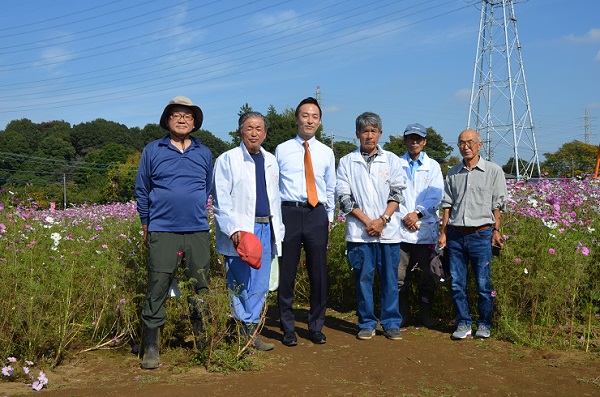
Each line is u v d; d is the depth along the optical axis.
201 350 4.24
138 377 3.82
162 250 4.14
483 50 41.59
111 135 94.56
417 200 5.52
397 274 5.17
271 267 4.81
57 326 4.11
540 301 5.09
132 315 4.51
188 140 4.37
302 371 4.11
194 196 4.23
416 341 5.04
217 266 5.96
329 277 6.73
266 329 5.50
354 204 5.13
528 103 39.25
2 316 3.91
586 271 5.41
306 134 4.97
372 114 5.18
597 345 4.71
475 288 5.65
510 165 43.41
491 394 3.66
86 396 3.42
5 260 4.17
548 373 4.06
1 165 70.38
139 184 4.24
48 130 99.31
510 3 40.28
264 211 4.56
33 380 3.68
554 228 5.32
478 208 4.97
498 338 5.01
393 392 3.69
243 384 3.74
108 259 4.75
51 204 6.59
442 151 55.59
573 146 49.78
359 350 4.75
